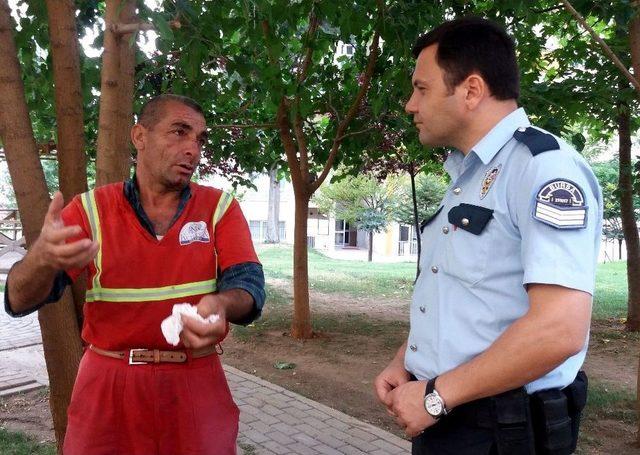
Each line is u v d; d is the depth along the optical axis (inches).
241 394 210.1
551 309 51.3
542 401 58.9
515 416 58.4
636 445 175.9
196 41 135.6
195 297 79.9
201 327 62.9
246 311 75.7
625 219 340.8
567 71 267.0
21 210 95.7
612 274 668.1
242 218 86.1
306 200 299.9
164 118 79.7
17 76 95.0
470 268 60.5
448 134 67.2
